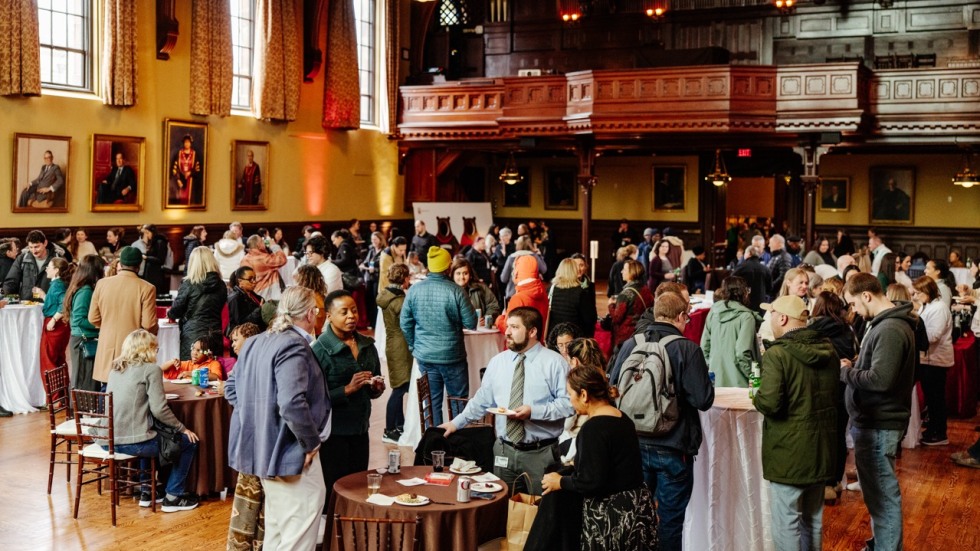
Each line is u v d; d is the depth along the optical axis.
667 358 5.73
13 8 15.87
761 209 31.45
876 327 6.30
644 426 5.69
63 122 17.19
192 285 9.27
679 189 26.81
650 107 19.66
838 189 25.09
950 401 11.45
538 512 4.98
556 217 28.66
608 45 26.88
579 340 5.71
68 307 9.75
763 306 7.73
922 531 7.53
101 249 16.17
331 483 6.34
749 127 19.05
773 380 5.70
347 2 23.38
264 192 21.77
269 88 21.25
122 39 17.83
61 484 8.43
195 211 20.02
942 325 9.88
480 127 23.14
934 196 24.17
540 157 28.69
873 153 24.20
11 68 15.91
